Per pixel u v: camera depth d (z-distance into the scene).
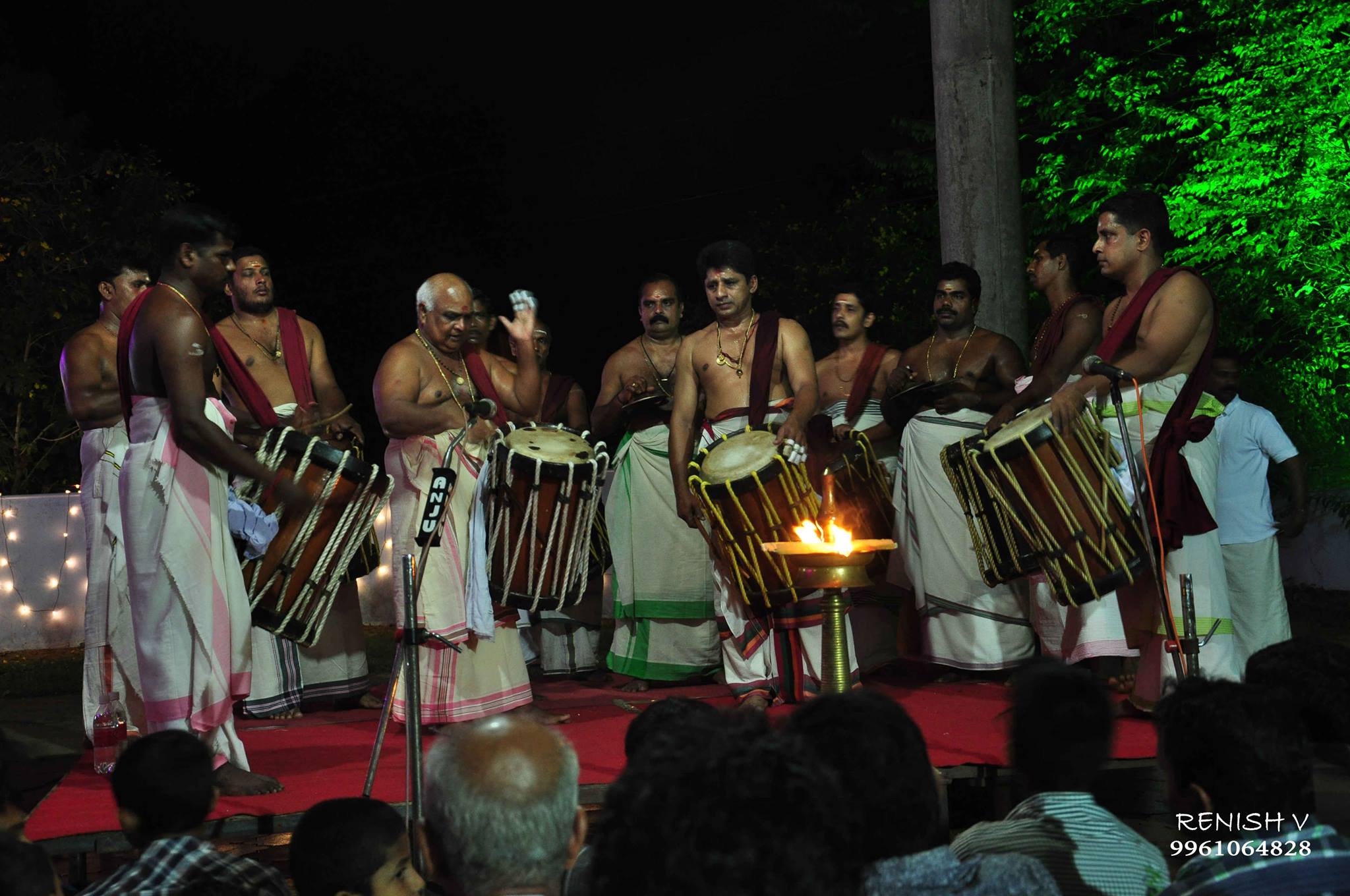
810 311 14.20
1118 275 5.17
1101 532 4.68
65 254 11.49
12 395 11.59
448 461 4.43
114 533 4.89
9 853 2.19
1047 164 13.54
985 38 7.35
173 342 4.18
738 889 1.40
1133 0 13.30
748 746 1.50
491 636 5.14
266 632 5.84
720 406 5.72
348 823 2.82
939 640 6.00
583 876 2.38
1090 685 2.67
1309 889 2.12
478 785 1.91
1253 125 11.73
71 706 7.80
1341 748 2.61
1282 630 6.14
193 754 3.05
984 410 6.04
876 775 2.22
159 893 2.64
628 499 6.43
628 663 6.37
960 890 2.16
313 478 4.48
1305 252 11.82
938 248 14.71
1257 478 6.14
